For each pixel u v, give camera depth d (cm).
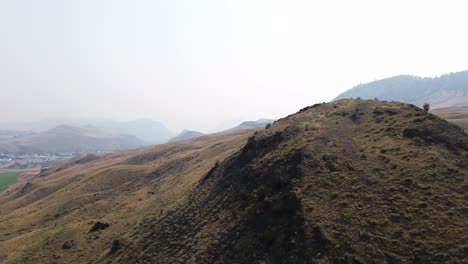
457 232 2566
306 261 2744
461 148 3678
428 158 3578
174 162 11281
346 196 3328
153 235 4897
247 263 3111
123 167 12975
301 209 3275
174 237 4459
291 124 5788
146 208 6925
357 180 3525
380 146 4141
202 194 5369
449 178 3192
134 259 4484
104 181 11550
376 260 2544
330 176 3712
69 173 18025
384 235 2750
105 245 5706
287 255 2902
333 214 3120
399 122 4666
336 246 2752
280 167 4272
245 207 4003
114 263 4731
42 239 6825
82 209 8788
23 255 6206
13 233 8688
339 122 5338
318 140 4625
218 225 4034
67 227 7194
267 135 5725
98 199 9994
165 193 7444
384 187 3316
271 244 3142
